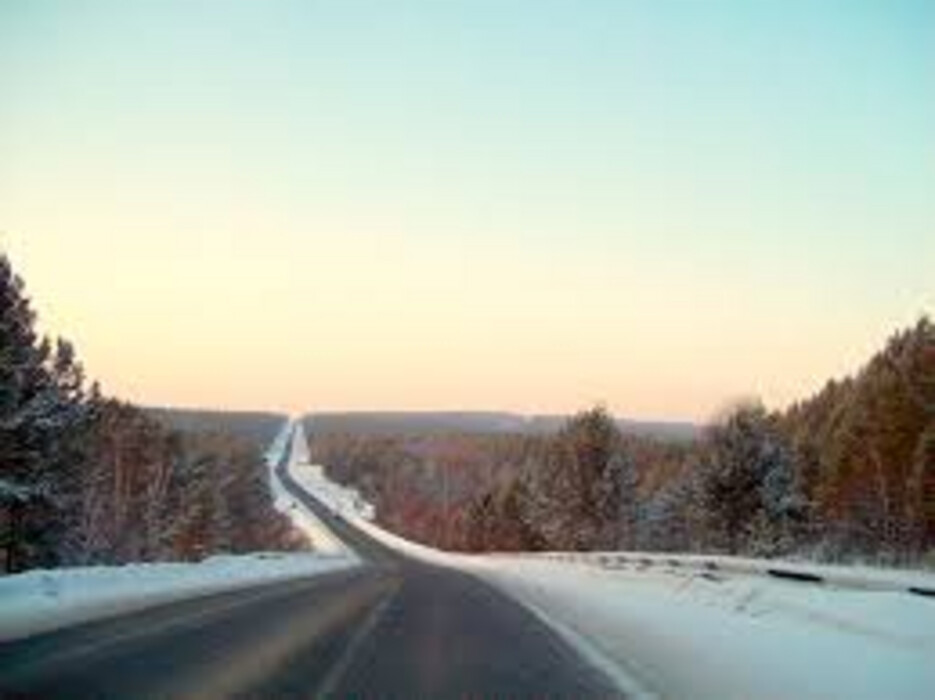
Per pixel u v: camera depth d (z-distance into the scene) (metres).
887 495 79.69
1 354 58.38
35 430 60.31
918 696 10.70
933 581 16.06
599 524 101.44
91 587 27.22
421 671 17.66
